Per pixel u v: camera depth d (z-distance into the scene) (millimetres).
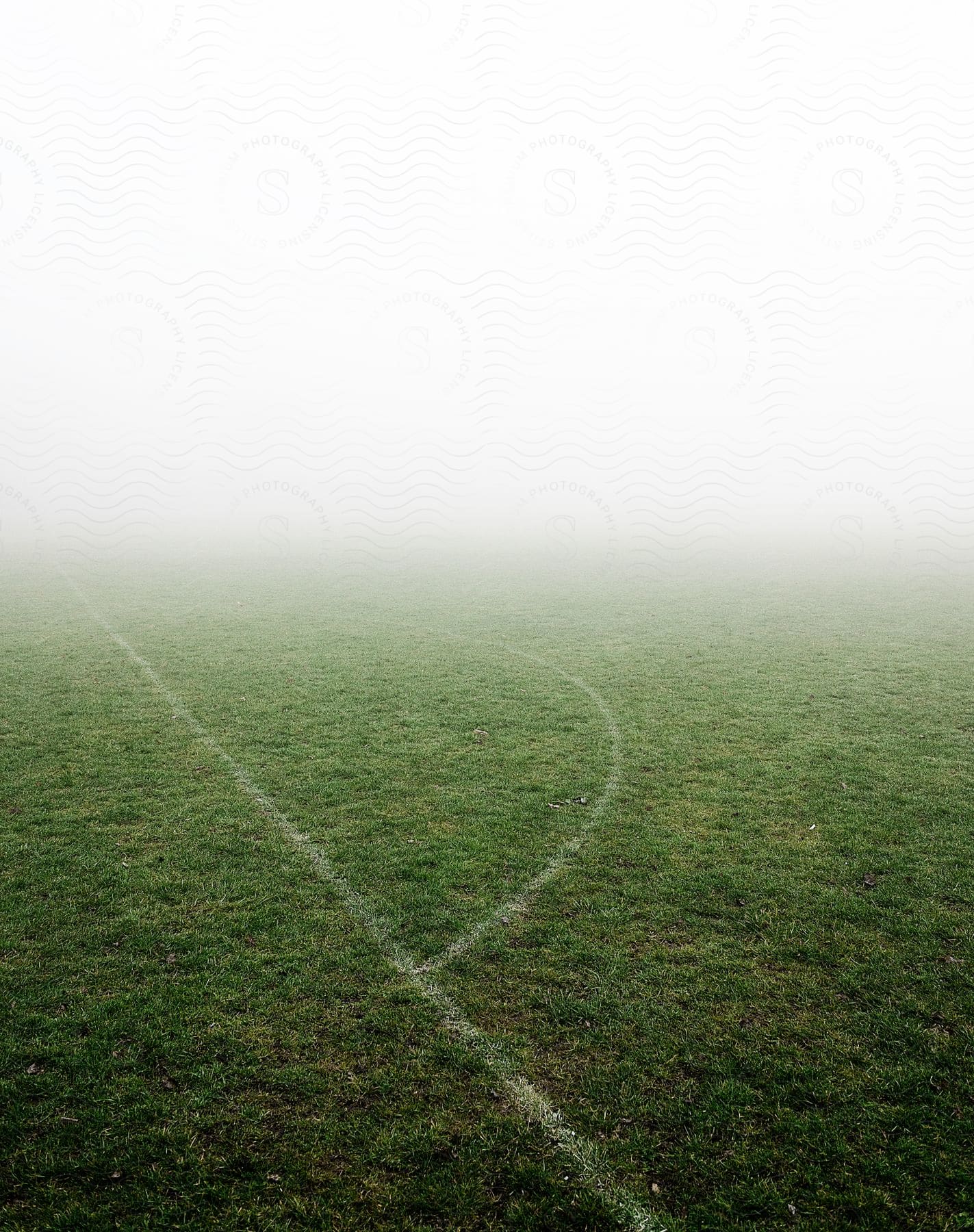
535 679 10297
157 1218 2852
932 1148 3131
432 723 8367
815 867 5293
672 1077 3502
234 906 4797
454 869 5270
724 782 6766
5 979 4070
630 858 5422
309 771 6977
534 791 6598
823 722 8430
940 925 4613
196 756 7289
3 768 6887
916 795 6469
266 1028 3762
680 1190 2984
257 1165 3059
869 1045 3678
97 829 5758
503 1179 3021
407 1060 3586
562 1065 3568
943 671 10680
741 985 4102
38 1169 3027
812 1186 2990
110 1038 3676
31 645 11812
